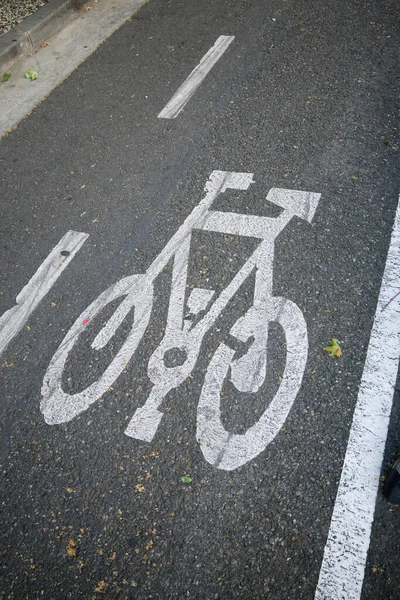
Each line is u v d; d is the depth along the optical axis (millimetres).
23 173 5422
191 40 6898
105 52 6902
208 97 6016
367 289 4039
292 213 4656
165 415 3518
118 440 3439
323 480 3160
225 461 3281
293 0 7395
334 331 3818
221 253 4418
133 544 3037
